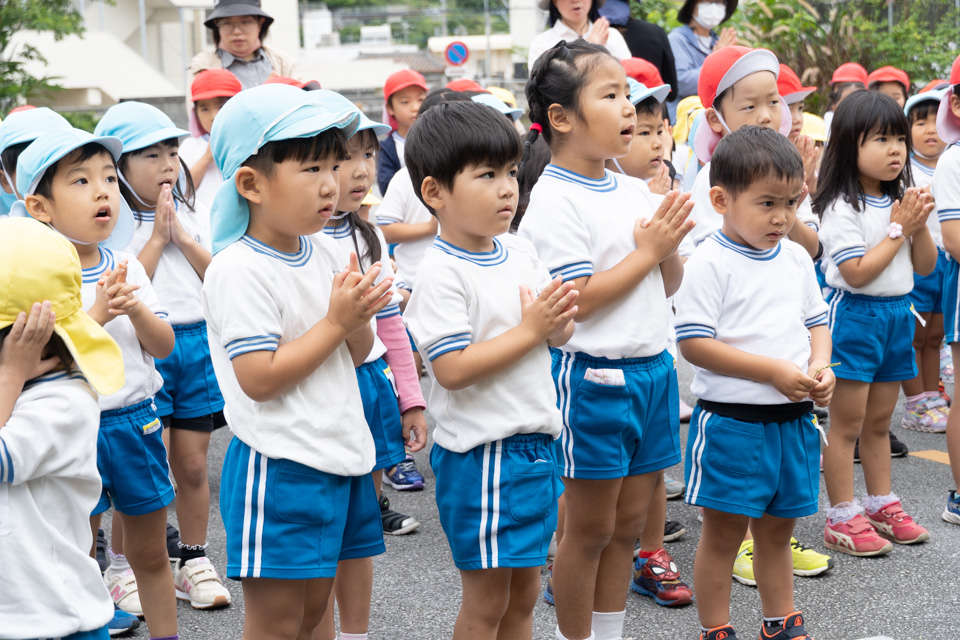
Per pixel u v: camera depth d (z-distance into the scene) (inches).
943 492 163.2
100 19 821.2
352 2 1349.7
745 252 111.8
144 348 110.1
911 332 145.3
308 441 84.4
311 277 88.3
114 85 810.8
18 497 76.2
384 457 123.2
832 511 142.3
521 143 92.0
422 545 148.1
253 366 81.7
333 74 1022.4
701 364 110.1
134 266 113.1
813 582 131.0
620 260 106.0
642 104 134.9
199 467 133.4
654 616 124.1
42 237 77.8
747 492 107.4
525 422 91.0
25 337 75.1
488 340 90.7
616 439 104.9
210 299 84.4
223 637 120.0
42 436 75.4
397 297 126.2
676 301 112.8
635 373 106.0
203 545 133.7
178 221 136.5
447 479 93.7
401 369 126.3
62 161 102.5
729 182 109.6
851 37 370.9
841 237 143.0
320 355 82.7
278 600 86.8
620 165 137.8
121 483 106.2
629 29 252.2
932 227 194.4
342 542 91.4
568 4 231.5
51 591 76.4
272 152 82.5
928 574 131.8
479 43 929.5
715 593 111.3
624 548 110.7
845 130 143.2
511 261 96.2
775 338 109.7
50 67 790.5
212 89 196.1
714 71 147.5
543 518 92.5
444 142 89.5
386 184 232.1
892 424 203.2
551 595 127.8
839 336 143.0
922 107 194.1
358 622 110.3
